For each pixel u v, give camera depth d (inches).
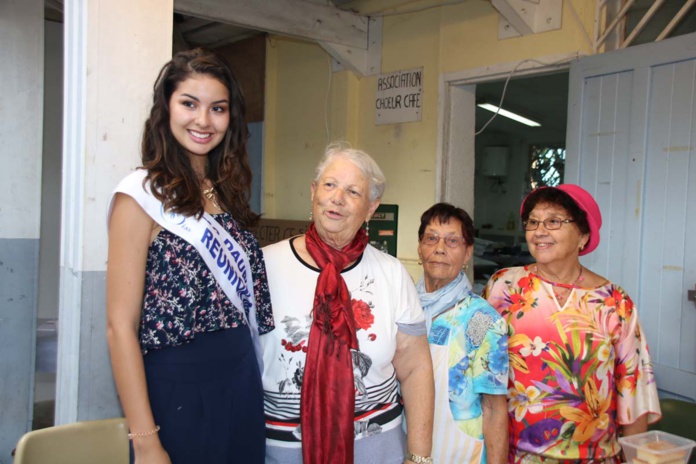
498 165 302.2
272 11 154.9
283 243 63.7
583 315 70.5
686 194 104.6
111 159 67.6
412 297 65.2
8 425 124.2
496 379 66.6
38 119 125.2
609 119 117.5
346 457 57.0
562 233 70.4
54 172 188.9
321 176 61.5
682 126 105.2
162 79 50.4
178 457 48.4
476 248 229.5
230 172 55.3
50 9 177.8
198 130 49.9
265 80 211.0
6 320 123.7
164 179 48.5
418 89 162.6
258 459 54.4
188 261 48.8
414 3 161.6
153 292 47.9
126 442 61.2
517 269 77.5
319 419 57.0
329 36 166.7
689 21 117.3
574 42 127.4
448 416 68.2
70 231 68.5
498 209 311.7
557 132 289.4
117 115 67.6
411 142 164.9
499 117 264.2
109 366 68.7
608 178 117.6
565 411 68.4
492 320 68.0
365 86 177.9
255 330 57.2
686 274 104.2
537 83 195.6
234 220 55.6
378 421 61.0
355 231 61.6
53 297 189.8
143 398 46.3
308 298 59.8
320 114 191.3
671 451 56.9
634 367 70.9
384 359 61.2
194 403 48.9
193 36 219.6
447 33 153.2
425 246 72.3
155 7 69.0
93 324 67.6
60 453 57.7
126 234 47.1
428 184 160.7
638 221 111.7
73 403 67.7
